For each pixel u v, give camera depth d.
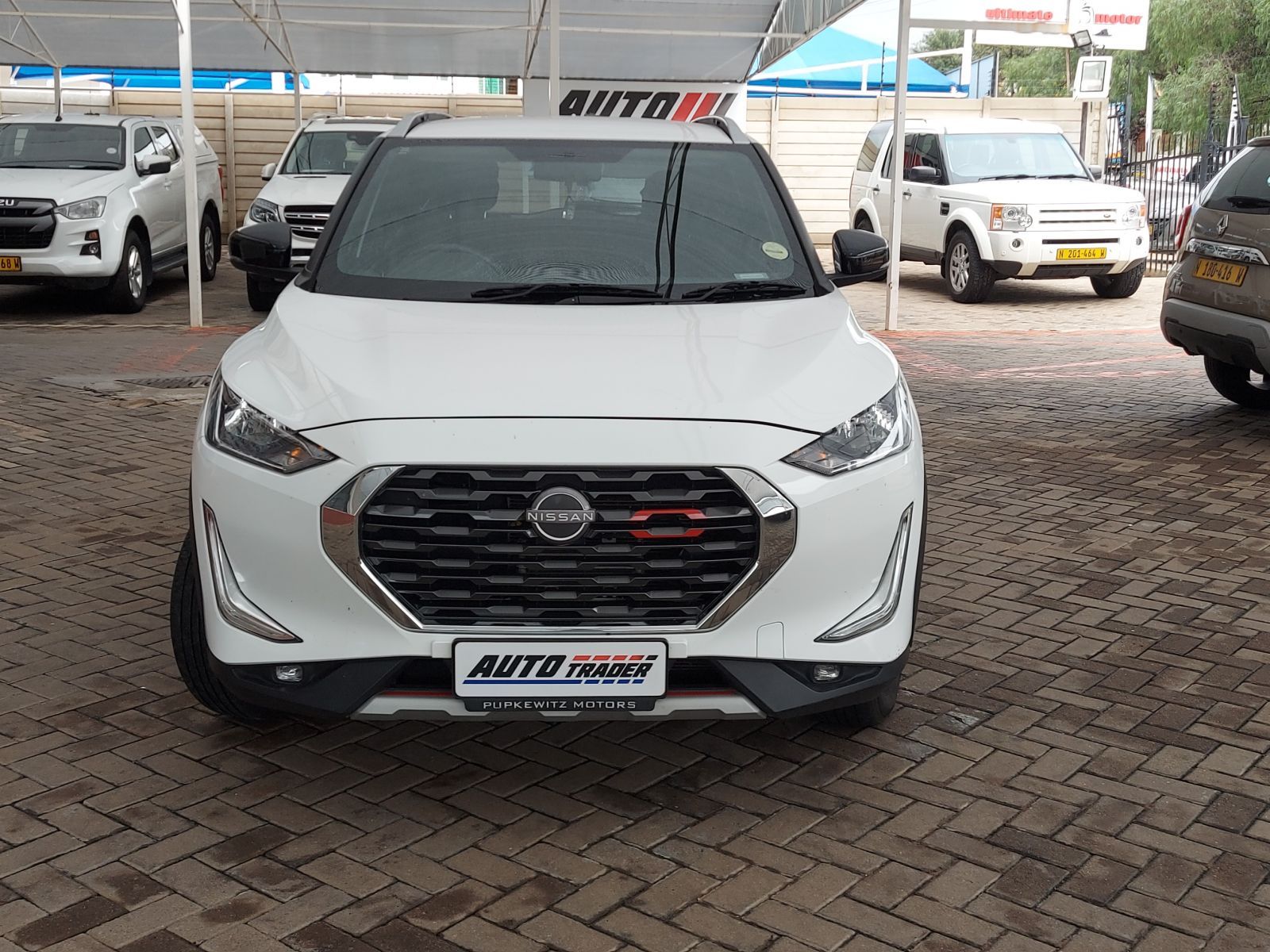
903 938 2.87
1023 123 16.70
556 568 3.07
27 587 5.04
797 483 3.13
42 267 12.41
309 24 15.22
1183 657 4.52
